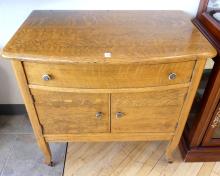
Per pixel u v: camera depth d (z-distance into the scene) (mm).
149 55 788
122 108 986
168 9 1214
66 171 1277
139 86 896
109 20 1068
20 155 1357
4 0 1151
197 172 1278
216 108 1079
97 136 1114
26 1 1167
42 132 1083
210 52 810
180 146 1387
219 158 1310
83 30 968
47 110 989
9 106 1586
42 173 1263
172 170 1288
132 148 1406
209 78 1029
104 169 1290
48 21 1048
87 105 970
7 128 1526
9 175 1249
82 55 783
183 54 796
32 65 827
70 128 1070
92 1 1182
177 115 1038
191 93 944
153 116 1034
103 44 856
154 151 1390
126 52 804
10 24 1239
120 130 1090
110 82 878
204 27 1069
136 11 1177
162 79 879
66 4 1189
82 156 1357
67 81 873
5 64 1378
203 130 1184
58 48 826
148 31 964
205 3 1120
